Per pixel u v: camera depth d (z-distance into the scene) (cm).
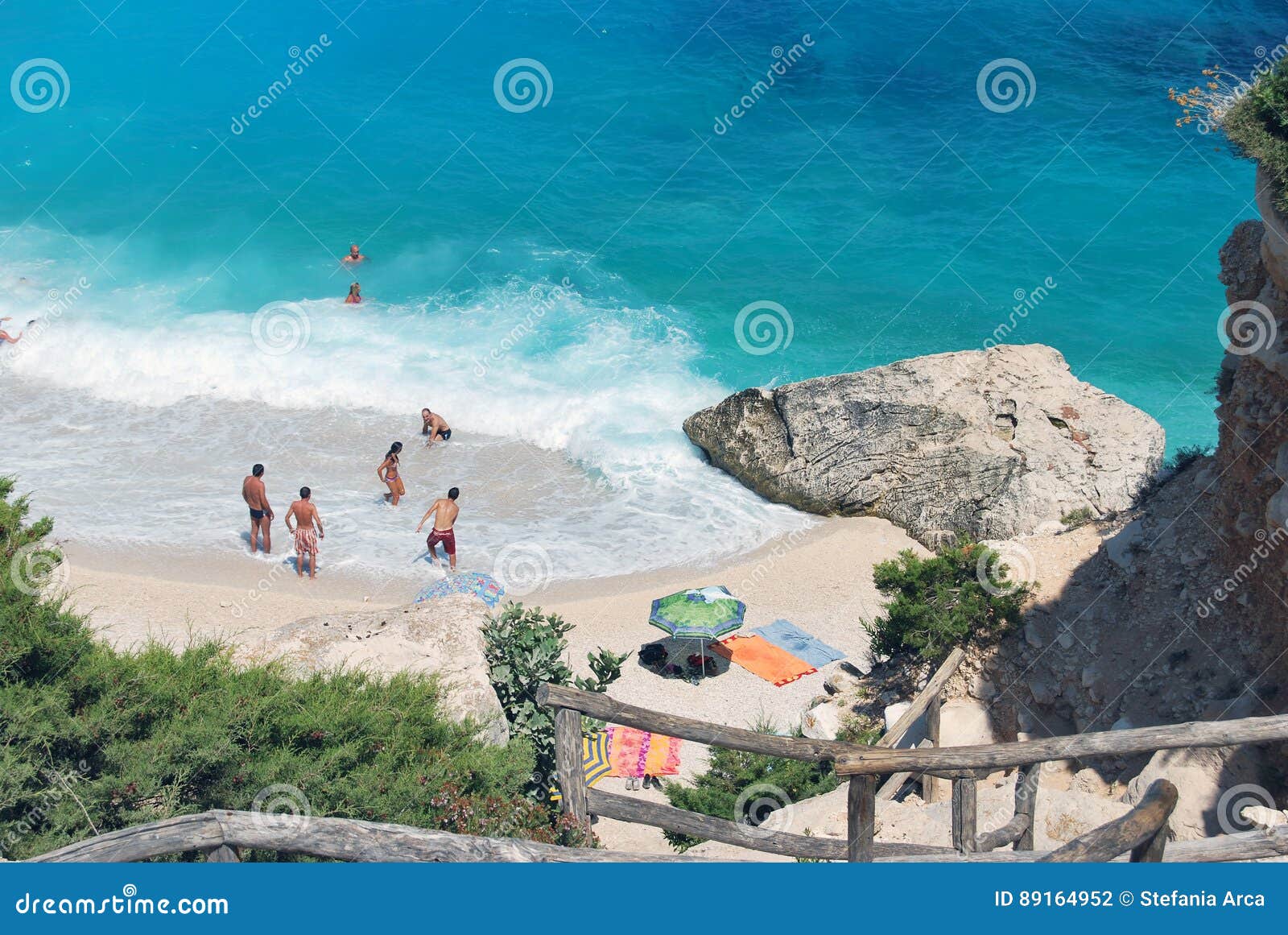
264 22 5781
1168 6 5406
